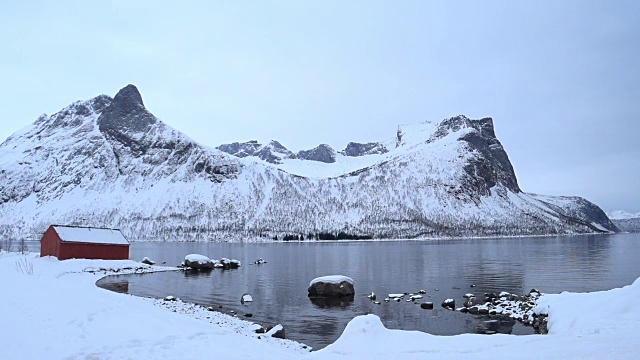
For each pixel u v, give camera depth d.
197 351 19.44
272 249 175.75
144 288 61.34
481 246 177.75
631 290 27.20
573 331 22.23
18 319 23.83
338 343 21.03
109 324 24.23
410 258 117.25
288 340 31.03
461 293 55.75
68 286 40.22
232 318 39.66
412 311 44.28
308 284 66.94
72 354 18.14
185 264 95.50
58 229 91.31
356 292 57.88
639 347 16.09
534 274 75.50
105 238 96.12
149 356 18.44
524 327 35.34
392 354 18.41
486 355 16.98
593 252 132.38
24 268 65.00
